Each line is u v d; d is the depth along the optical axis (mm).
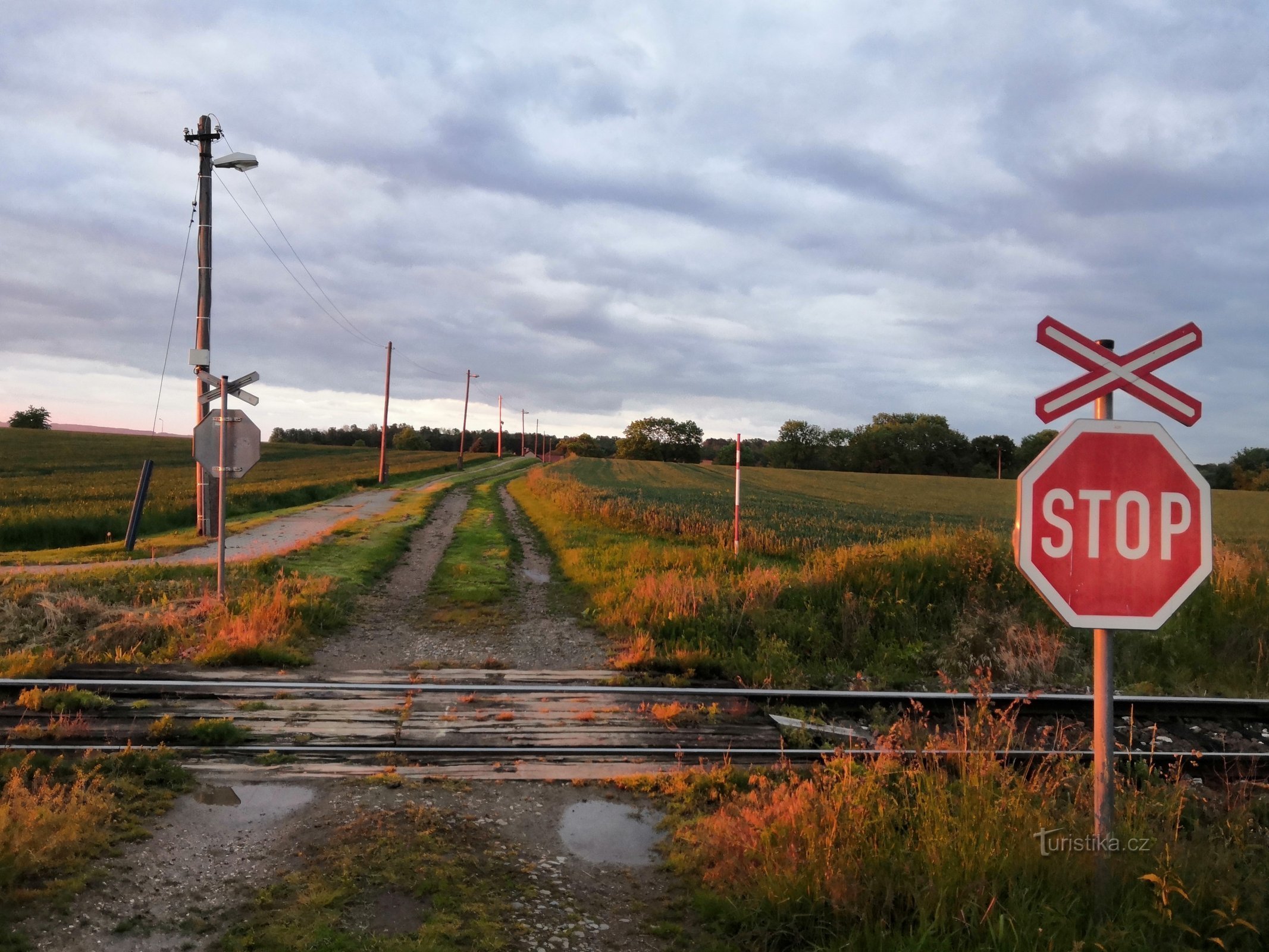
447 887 4598
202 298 19766
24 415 118375
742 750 7160
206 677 8586
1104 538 4031
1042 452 4043
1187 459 4023
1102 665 4129
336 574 15367
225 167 19375
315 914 4234
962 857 4422
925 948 3879
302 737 6977
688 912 4648
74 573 14016
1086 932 3996
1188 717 8703
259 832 5309
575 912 4570
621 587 14086
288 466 74625
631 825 5828
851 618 11852
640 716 8008
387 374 53750
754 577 12977
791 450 127000
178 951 3893
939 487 71500
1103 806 4184
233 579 13625
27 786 5637
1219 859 4672
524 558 19938
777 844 4883
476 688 8531
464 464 98188
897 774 5789
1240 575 13383
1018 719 8469
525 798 6160
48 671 8492
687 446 170875
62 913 4105
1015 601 12859
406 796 5949
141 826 5223
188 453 71750
